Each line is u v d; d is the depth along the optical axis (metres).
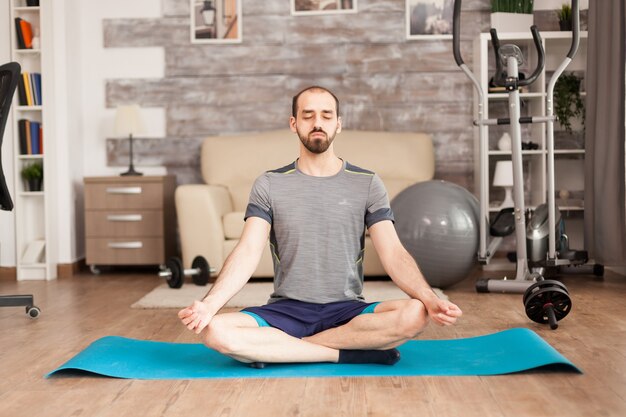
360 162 5.50
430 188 4.55
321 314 2.55
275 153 5.59
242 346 2.43
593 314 3.57
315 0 5.85
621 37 4.64
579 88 5.59
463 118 5.82
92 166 5.95
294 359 2.51
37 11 5.49
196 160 5.93
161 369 2.52
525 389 2.25
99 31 5.93
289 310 2.55
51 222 5.40
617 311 3.64
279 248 2.58
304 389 2.27
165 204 5.54
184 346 2.88
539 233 4.62
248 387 2.30
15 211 5.38
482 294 4.30
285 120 5.89
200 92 5.92
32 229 5.56
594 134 4.95
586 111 4.99
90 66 5.93
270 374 2.44
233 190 5.52
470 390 2.24
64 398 2.22
